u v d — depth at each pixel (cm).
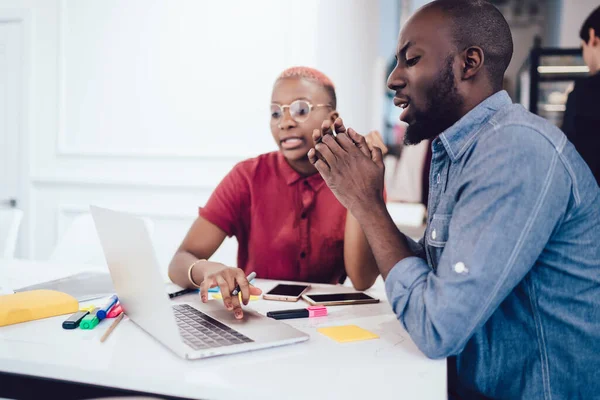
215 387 58
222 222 143
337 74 298
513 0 468
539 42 387
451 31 77
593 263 72
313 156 85
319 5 272
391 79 83
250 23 279
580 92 244
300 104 135
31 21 303
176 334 66
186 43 288
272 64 278
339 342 77
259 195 144
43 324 84
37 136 310
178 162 292
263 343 71
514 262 66
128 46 295
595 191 74
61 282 117
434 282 69
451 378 80
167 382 60
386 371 65
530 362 74
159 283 65
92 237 176
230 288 91
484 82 79
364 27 344
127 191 298
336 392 57
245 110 283
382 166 82
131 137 299
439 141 85
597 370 72
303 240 140
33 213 313
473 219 68
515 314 76
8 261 151
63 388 64
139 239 66
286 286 118
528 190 67
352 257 122
